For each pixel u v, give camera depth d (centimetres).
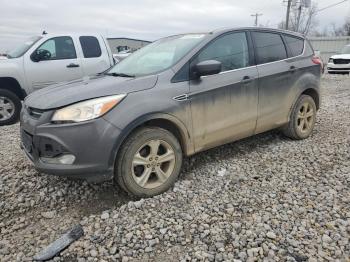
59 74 759
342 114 723
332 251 260
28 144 344
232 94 408
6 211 335
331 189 357
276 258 255
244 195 352
